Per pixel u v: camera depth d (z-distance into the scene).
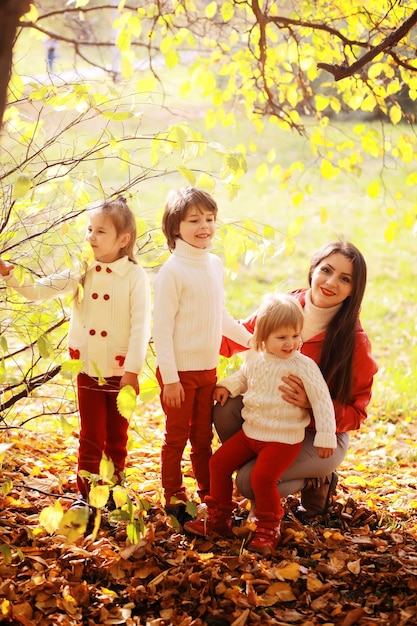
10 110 3.84
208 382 3.56
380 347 8.12
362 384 3.64
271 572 3.13
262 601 2.98
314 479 3.63
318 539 3.49
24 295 3.53
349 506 3.92
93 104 3.38
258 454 3.40
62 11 4.42
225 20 4.59
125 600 2.99
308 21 4.60
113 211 3.47
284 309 3.32
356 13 4.44
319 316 3.64
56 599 2.92
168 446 3.54
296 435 3.37
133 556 3.23
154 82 3.70
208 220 3.48
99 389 3.62
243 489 3.46
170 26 4.45
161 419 5.75
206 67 4.96
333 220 13.61
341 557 3.30
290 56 4.75
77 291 3.57
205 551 3.35
